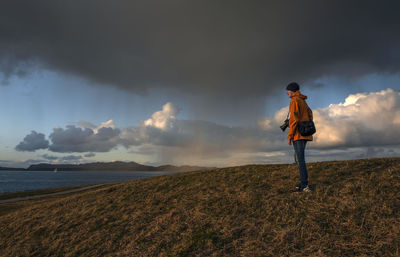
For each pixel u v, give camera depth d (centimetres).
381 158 909
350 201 565
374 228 457
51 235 761
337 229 479
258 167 1125
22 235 812
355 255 401
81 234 721
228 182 938
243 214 628
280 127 696
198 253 502
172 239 583
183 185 1041
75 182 13275
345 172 782
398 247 395
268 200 667
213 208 702
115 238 653
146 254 542
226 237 538
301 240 472
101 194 1160
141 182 1295
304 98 633
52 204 1137
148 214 766
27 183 12631
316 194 634
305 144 647
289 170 952
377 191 593
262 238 505
